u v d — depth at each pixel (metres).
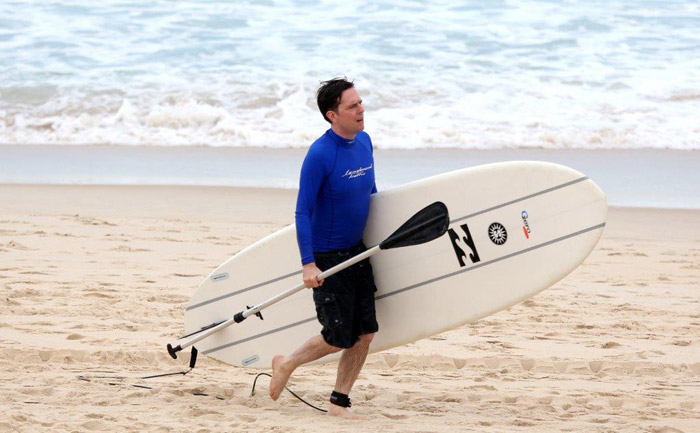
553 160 53.81
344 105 16.19
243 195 46.03
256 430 15.95
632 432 16.36
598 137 58.66
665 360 21.84
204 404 17.91
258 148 58.50
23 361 20.91
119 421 16.30
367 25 76.19
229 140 60.25
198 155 56.47
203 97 65.00
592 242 17.34
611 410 17.92
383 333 18.34
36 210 41.88
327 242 16.81
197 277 30.17
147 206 43.28
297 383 19.84
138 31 75.88
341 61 69.69
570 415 17.48
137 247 34.75
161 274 30.44
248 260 19.19
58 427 15.76
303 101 64.62
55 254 32.97
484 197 17.97
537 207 17.72
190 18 78.19
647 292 29.52
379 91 65.12
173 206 43.34
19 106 64.25
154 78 67.94
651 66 69.12
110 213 41.56
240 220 40.56
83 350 21.44
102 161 54.69
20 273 29.83
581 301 28.17
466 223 18.05
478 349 22.73
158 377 19.92
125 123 62.38
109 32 75.69
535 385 19.91
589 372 21.09
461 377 20.52
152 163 54.16
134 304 26.25
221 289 19.36
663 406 18.33
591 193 17.41
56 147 58.75
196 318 19.50
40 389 18.30
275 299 17.31
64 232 37.00
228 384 19.44
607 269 32.88
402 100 63.97
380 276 18.20
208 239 36.56
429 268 18.17
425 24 76.44
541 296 28.84
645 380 20.44
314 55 70.81
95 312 25.22
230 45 72.94
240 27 76.44
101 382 19.20
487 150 56.38
